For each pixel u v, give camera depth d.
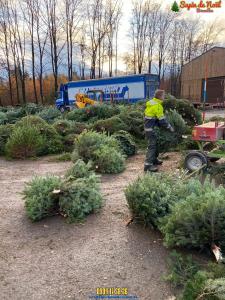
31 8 44.44
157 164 7.80
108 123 11.21
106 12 50.81
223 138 6.65
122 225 4.55
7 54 45.22
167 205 4.32
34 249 4.07
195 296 2.82
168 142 7.53
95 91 30.16
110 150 7.55
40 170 8.23
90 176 5.31
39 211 4.79
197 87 47.00
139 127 11.38
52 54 46.06
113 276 3.47
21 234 4.47
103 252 3.91
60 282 3.41
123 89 28.89
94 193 5.05
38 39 45.53
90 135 7.95
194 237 3.62
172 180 4.96
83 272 3.56
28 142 9.75
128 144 9.32
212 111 34.00
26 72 47.09
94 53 49.94
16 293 3.26
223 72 42.81
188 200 3.87
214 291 2.72
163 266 3.58
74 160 7.73
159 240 4.10
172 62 57.62
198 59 46.50
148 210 4.27
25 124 10.98
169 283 3.32
